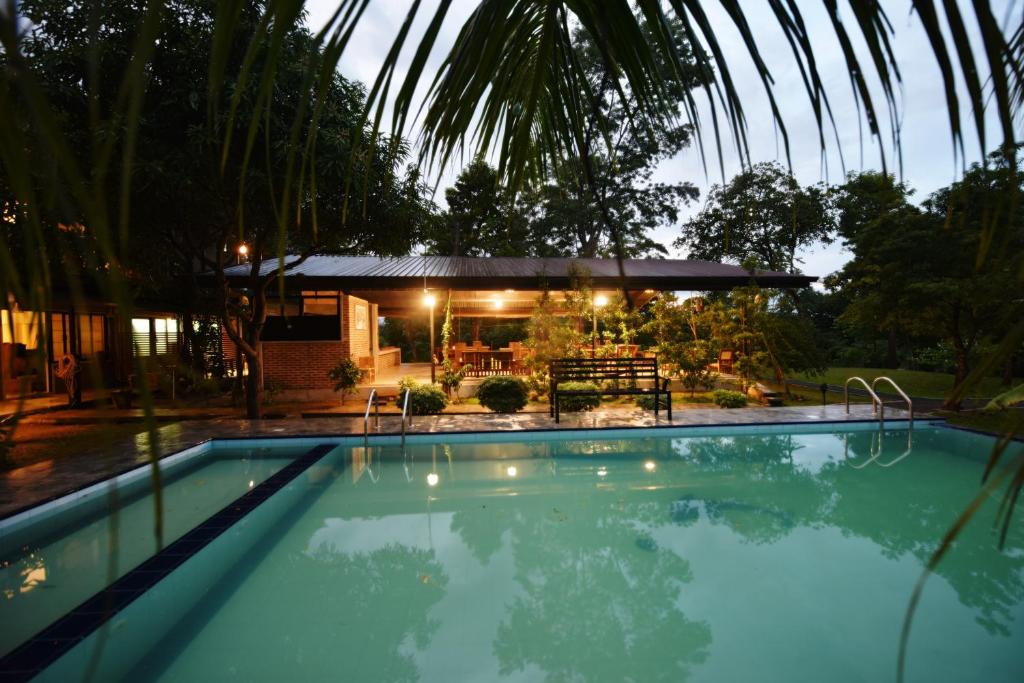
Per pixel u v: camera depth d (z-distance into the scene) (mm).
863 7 774
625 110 1362
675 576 3736
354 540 4383
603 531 4523
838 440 7551
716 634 3057
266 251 9422
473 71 1291
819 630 3084
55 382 11516
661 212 21969
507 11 1239
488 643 3014
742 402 9852
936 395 11453
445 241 21625
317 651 2943
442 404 9359
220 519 4305
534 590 3584
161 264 8297
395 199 7727
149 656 2906
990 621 3111
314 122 703
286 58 6246
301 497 5422
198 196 6938
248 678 2721
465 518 4840
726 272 12367
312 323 12031
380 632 3117
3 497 4586
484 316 18250
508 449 7164
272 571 3859
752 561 3941
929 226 9297
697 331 12977
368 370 12922
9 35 395
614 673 2744
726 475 6027
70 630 2748
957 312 8945
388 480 5957
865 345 19844
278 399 11523
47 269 498
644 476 6023
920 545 4184
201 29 6574
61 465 5562
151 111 6594
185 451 6512
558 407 8242
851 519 4730
